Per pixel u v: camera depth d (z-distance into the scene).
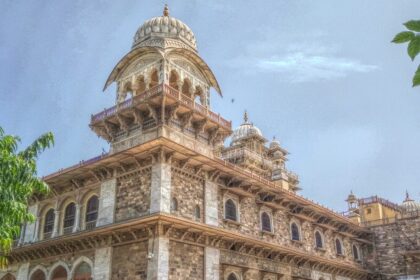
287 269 37.44
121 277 27.89
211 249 30.42
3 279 35.84
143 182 29.75
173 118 32.34
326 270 43.12
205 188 32.09
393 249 51.41
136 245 28.00
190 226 27.94
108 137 34.62
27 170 17.77
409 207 64.94
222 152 58.50
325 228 45.94
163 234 27.02
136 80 35.31
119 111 32.78
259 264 34.47
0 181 16.72
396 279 49.91
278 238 38.25
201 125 33.78
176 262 27.52
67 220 34.03
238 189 34.59
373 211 57.47
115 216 30.39
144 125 32.50
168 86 31.31
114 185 31.28
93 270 29.42
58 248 32.06
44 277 32.84
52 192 35.44
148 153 29.61
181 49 35.19
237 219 34.41
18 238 36.47
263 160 60.06
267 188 37.06
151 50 34.72
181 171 30.53
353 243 51.34
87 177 33.41
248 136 62.31
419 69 4.69
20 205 16.80
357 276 48.84
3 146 17.30
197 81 36.72
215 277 30.03
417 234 50.38
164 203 28.14
